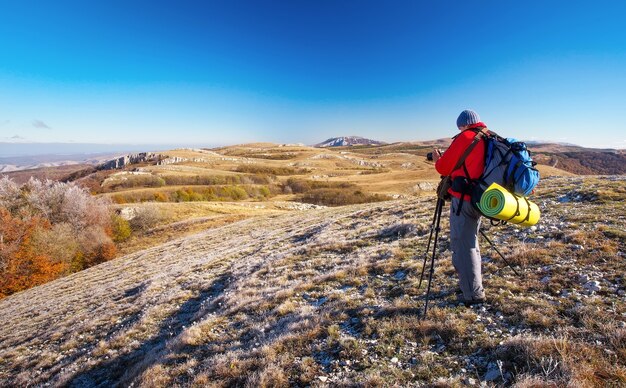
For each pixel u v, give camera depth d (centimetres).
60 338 1281
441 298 614
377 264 932
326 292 835
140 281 1997
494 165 471
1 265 5056
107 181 13962
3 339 1638
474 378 404
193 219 6675
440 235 1100
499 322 498
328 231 1873
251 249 2039
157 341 951
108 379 818
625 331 396
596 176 1769
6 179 6519
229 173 17100
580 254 661
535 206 473
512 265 687
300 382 491
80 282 2869
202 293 1312
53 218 6359
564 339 402
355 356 507
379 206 2425
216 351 695
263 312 829
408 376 434
